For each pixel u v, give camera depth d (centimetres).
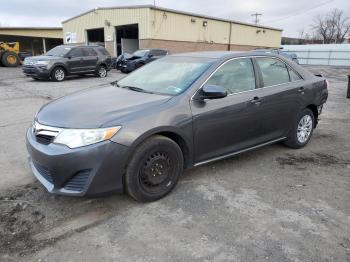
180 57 477
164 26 2652
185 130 370
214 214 340
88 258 272
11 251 279
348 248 290
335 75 2431
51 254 276
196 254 279
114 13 2750
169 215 337
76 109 354
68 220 326
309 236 306
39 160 330
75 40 3259
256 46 3812
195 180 418
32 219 326
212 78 407
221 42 3275
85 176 321
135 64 1958
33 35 3797
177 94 383
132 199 366
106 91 424
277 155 519
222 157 427
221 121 405
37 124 353
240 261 271
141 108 351
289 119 509
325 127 721
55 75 1538
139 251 281
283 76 504
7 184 401
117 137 320
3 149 529
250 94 440
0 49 2491
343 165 487
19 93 1140
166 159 361
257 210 350
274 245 292
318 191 399
